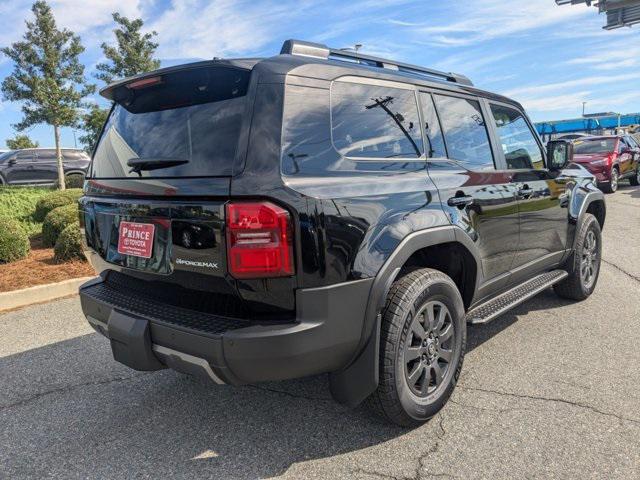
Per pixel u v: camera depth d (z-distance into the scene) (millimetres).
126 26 20594
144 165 2602
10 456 2756
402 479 2461
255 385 3486
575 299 5086
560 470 2477
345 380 2619
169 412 3176
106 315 2764
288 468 2578
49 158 19844
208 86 2521
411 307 2676
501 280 3695
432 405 2904
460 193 3135
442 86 3379
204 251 2301
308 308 2271
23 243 7355
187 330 2338
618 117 32375
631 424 2850
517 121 4234
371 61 3078
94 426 3041
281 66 2436
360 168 2598
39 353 4203
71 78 18688
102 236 2932
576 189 4836
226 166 2295
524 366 3639
